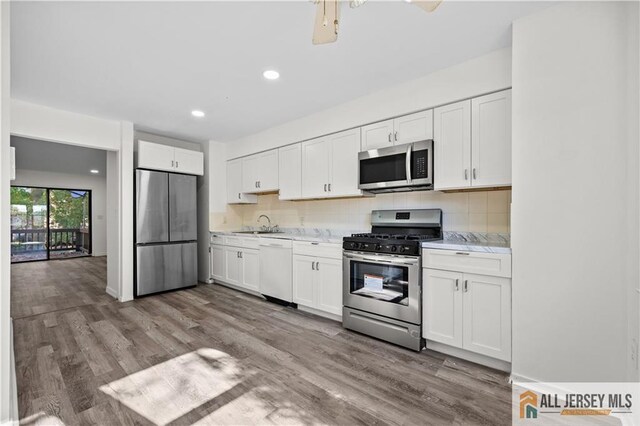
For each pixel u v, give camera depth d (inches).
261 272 144.9
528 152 70.4
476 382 73.7
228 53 85.0
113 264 153.4
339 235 140.6
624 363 60.6
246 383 73.4
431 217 108.7
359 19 70.3
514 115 72.1
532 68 69.9
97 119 138.3
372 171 109.5
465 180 90.2
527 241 71.0
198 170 172.7
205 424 59.1
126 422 59.6
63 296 151.3
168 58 87.3
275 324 113.1
